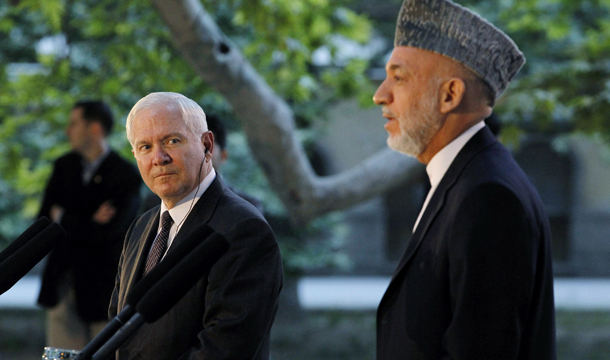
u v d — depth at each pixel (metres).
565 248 26.52
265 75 9.42
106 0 9.52
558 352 13.68
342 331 15.38
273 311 3.08
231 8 8.41
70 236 6.32
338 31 9.78
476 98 3.08
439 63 3.05
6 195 16.88
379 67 23.77
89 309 6.27
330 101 15.27
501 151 3.07
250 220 3.08
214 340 2.88
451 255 2.82
